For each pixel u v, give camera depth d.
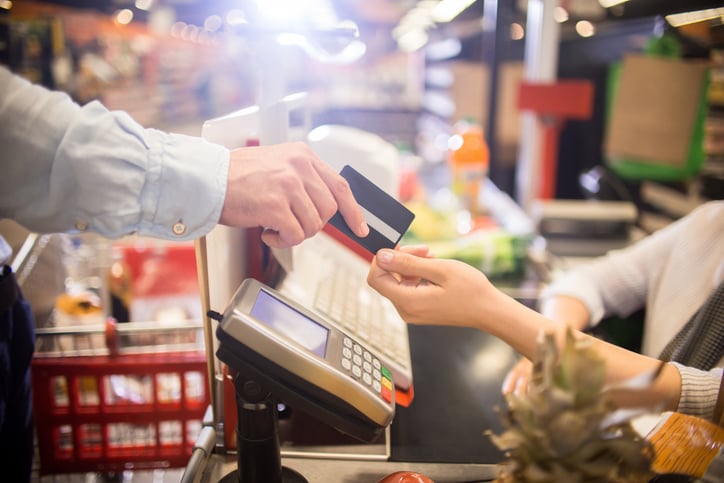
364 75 5.16
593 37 2.44
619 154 2.15
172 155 0.71
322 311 0.98
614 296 1.50
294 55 1.20
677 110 2.00
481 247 1.74
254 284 0.69
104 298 1.54
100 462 1.22
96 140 0.69
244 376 0.65
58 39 2.81
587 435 0.50
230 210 0.72
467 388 1.05
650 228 2.28
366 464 0.81
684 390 0.82
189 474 0.74
